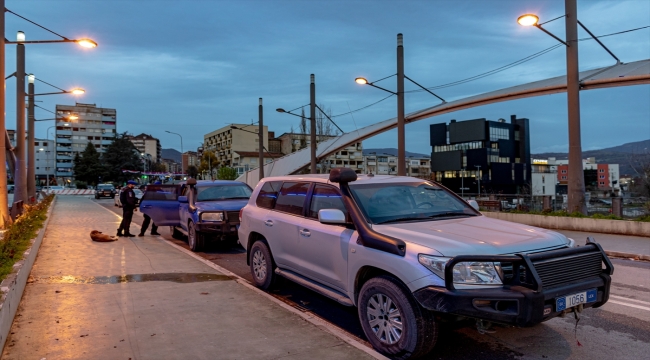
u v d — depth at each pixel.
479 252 3.70
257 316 5.01
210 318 4.94
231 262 9.25
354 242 4.54
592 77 21.30
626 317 5.40
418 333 3.77
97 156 91.31
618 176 127.62
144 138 176.00
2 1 11.48
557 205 17.31
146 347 4.11
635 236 12.81
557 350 4.38
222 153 111.56
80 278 6.94
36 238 9.45
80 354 3.95
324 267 5.09
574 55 15.18
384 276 4.14
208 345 4.15
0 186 11.24
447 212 5.05
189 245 11.00
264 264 6.50
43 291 6.11
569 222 14.60
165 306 5.40
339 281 4.82
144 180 111.19
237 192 11.55
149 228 15.02
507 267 3.69
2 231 10.50
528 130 97.38
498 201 18.64
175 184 12.34
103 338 4.33
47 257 8.78
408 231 4.22
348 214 4.81
